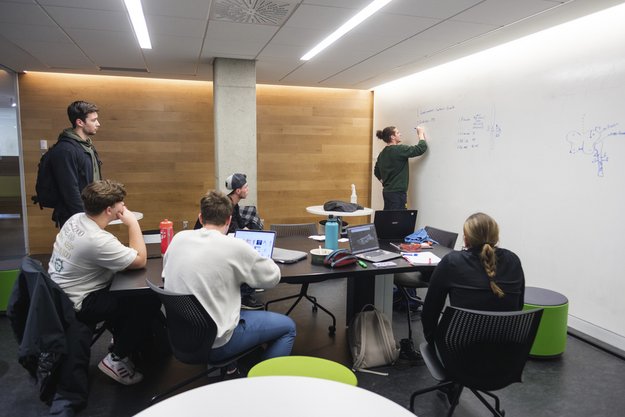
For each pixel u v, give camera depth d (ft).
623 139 9.87
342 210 15.81
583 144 10.86
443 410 7.77
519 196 12.98
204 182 20.22
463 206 15.52
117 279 7.53
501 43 13.17
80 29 11.76
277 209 21.44
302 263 8.52
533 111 12.39
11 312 6.99
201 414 3.56
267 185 21.20
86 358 7.45
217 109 15.53
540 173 12.21
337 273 7.85
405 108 19.03
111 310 7.87
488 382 6.18
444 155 16.49
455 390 7.52
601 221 10.46
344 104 21.84
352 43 13.12
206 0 9.58
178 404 3.71
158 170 19.70
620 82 9.90
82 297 7.56
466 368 6.13
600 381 8.77
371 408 3.70
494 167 13.96
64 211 9.99
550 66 11.76
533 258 12.53
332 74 18.02
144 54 14.69
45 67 16.81
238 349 6.91
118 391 8.32
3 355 9.79
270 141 20.99
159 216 19.93
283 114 20.99
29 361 7.18
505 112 13.42
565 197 11.43
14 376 8.88
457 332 6.01
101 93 18.72
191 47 13.74
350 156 22.20
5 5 9.89
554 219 11.80
